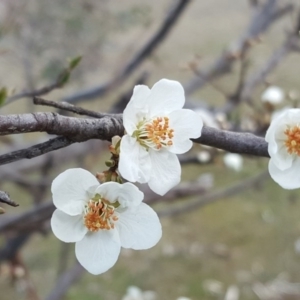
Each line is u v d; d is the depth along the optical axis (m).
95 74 0.98
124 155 0.28
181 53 1.30
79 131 0.28
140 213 0.29
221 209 1.01
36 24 0.85
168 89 0.30
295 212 0.99
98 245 0.29
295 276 0.83
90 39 0.93
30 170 0.61
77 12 0.90
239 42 0.64
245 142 0.31
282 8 0.64
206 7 1.73
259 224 0.96
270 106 0.47
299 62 1.33
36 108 0.82
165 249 0.90
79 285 0.81
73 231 0.29
